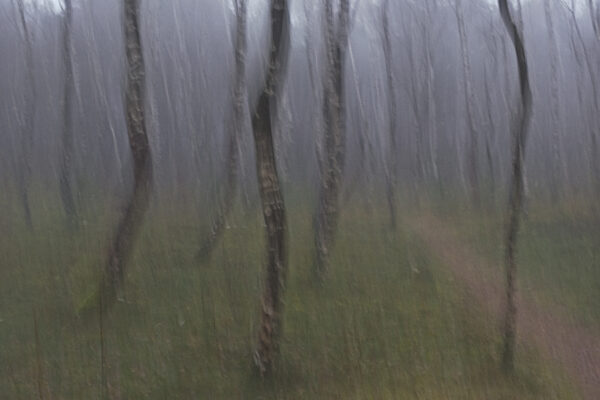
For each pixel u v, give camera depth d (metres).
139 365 8.11
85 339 8.70
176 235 13.75
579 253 14.92
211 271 11.20
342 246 14.31
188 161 18.34
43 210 18.05
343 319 9.82
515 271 9.02
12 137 20.09
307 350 8.86
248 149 16.20
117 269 10.48
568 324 10.59
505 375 8.50
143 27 15.59
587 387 8.23
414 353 8.91
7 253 12.10
